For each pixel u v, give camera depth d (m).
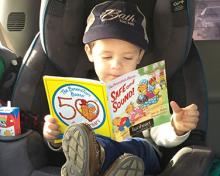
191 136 1.49
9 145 1.35
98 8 1.49
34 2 1.94
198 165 1.25
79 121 1.32
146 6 1.58
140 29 1.45
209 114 2.00
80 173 1.15
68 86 1.29
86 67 1.63
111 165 1.18
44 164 1.42
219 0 1.93
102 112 1.29
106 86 1.26
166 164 1.51
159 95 1.34
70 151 1.18
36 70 1.57
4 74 1.69
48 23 1.52
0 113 1.36
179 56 1.52
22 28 1.94
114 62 1.41
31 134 1.38
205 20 1.96
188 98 1.53
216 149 1.99
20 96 1.55
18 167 1.34
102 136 1.29
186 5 1.49
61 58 1.58
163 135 1.45
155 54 1.59
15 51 1.97
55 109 1.33
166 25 1.53
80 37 1.62
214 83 1.99
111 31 1.40
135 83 1.31
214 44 1.98
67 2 1.54
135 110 1.32
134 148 1.34
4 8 1.94
